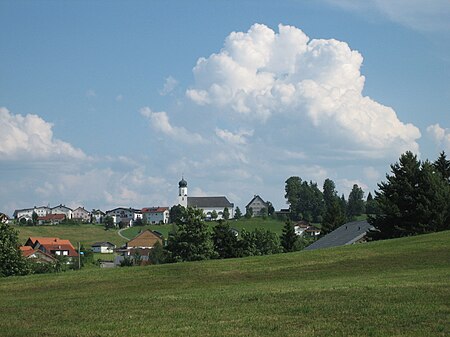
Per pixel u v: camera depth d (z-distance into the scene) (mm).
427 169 88438
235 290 38562
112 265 131625
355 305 28625
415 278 39188
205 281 47500
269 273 50000
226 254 101250
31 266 89625
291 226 122938
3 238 83938
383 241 65375
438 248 55812
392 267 48469
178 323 26266
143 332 24312
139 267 57031
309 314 27062
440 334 21719
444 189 86625
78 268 114125
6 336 24609
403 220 87500
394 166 89312
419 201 86438
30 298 41094
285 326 24516
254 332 23484
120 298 36875
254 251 114875
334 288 35406
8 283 50969
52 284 49344
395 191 88312
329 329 23469
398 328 23016
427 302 28406
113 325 26312
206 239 97125
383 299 29938
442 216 85062
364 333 22406
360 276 44531
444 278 38000
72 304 34969
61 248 149375
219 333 23500
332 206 145750
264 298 32812
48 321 28703
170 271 53500
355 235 94500
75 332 24953
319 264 53031
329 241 102188
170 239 97938
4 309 34125
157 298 35438
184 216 97500
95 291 44156
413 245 59188
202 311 29500
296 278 46469
